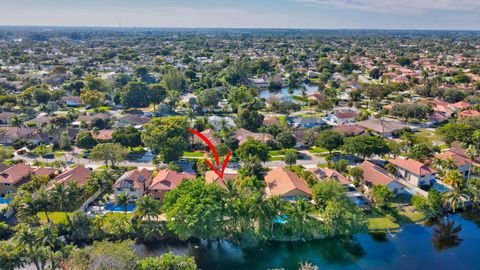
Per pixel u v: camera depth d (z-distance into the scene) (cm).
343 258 6525
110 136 12119
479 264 6394
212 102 17288
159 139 10538
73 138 12419
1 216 7294
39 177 8231
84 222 6906
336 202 7125
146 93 17675
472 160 9819
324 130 12306
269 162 10625
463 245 6919
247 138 11475
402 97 19012
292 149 11831
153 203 6912
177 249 6788
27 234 5838
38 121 14250
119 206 7925
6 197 7950
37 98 17288
